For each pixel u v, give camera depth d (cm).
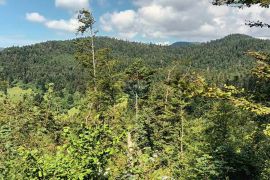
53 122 3866
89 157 657
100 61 4378
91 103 3825
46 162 660
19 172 718
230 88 1110
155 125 4466
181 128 4022
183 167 2234
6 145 1052
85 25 4322
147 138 4359
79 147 675
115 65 4422
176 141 3800
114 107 3753
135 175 732
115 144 700
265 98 1124
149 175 750
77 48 4391
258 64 1122
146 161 742
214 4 1148
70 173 642
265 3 1054
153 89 5647
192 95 1088
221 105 2167
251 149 2020
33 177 656
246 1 1105
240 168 1895
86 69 4456
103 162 687
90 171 646
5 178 734
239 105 1056
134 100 5738
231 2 1133
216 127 2195
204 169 1819
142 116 4628
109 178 696
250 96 1114
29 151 675
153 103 5103
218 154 1927
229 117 2181
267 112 1044
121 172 727
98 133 692
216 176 1872
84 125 709
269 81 1142
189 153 2288
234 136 2144
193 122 3603
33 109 4547
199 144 2208
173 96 4538
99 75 4288
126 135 727
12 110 4528
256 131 1856
